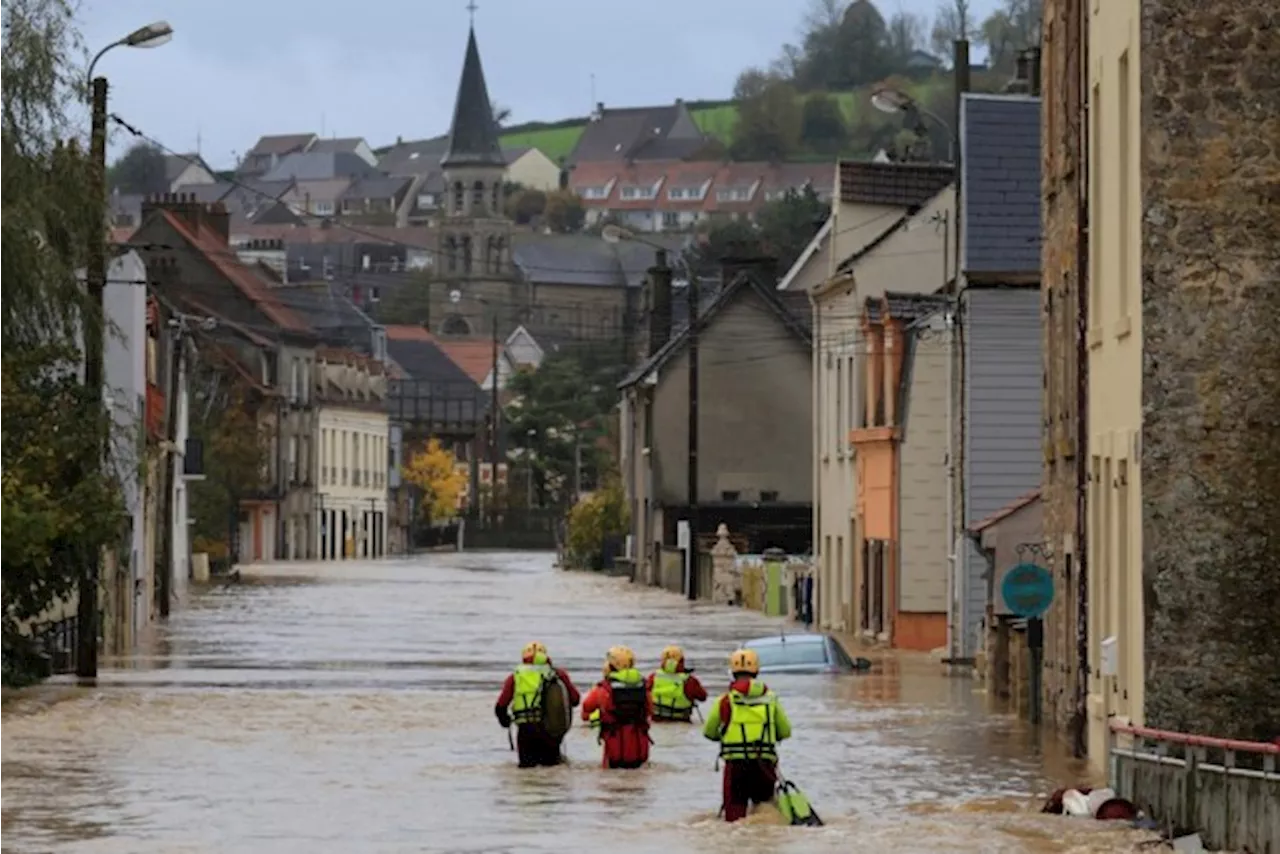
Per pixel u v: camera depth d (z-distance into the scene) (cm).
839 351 10906
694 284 14725
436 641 9806
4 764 5041
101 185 7225
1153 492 4409
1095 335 5091
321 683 7362
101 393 7331
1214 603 4397
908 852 3681
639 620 11694
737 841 3841
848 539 10556
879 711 6500
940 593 9462
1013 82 10294
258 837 3919
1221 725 4391
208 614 12162
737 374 15100
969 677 7788
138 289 10281
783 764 5178
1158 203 4409
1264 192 4403
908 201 11575
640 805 4384
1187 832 3788
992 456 8375
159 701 6612
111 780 4762
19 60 7119
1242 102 4406
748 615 12288
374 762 5125
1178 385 4412
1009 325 8344
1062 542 5831
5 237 6931
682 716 5969
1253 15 4397
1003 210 8375
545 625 11162
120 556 9238
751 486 15075
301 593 14888
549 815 4228
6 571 7025
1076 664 5475
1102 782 4788
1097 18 5022
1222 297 4406
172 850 3762
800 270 15288
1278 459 4400
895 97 8431
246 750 5356
